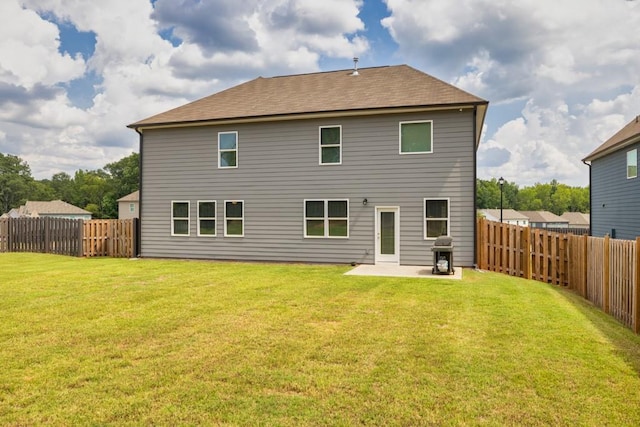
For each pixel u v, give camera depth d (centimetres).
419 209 1320
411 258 1327
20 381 407
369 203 1368
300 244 1443
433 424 326
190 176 1576
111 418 335
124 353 490
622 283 681
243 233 1509
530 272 1148
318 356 480
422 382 405
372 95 1435
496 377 417
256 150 1493
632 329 627
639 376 422
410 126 1331
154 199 1628
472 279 1070
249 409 350
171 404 359
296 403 361
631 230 1653
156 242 1628
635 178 1612
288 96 1591
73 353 490
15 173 9069
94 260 1566
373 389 389
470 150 1275
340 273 1172
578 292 970
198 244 1570
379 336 559
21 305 749
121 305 750
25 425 325
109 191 8269
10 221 1891
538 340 542
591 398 371
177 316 668
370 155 1367
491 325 617
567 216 7294
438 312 699
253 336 558
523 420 332
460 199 1283
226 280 1045
